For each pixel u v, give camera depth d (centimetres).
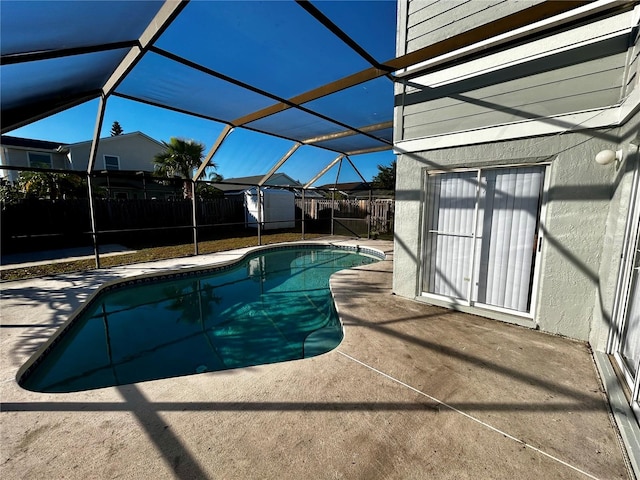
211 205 1595
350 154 1135
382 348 330
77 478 173
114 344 463
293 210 1881
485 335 360
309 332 492
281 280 821
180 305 629
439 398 244
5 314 445
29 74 349
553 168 346
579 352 316
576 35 323
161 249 1070
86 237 1173
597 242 324
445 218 455
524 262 387
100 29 314
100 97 501
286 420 219
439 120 434
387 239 1348
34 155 1597
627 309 268
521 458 186
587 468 179
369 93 548
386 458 186
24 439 202
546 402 238
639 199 258
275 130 771
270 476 174
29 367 318
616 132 305
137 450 192
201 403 238
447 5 406
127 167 1766
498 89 379
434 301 469
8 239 994
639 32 266
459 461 184
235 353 432
